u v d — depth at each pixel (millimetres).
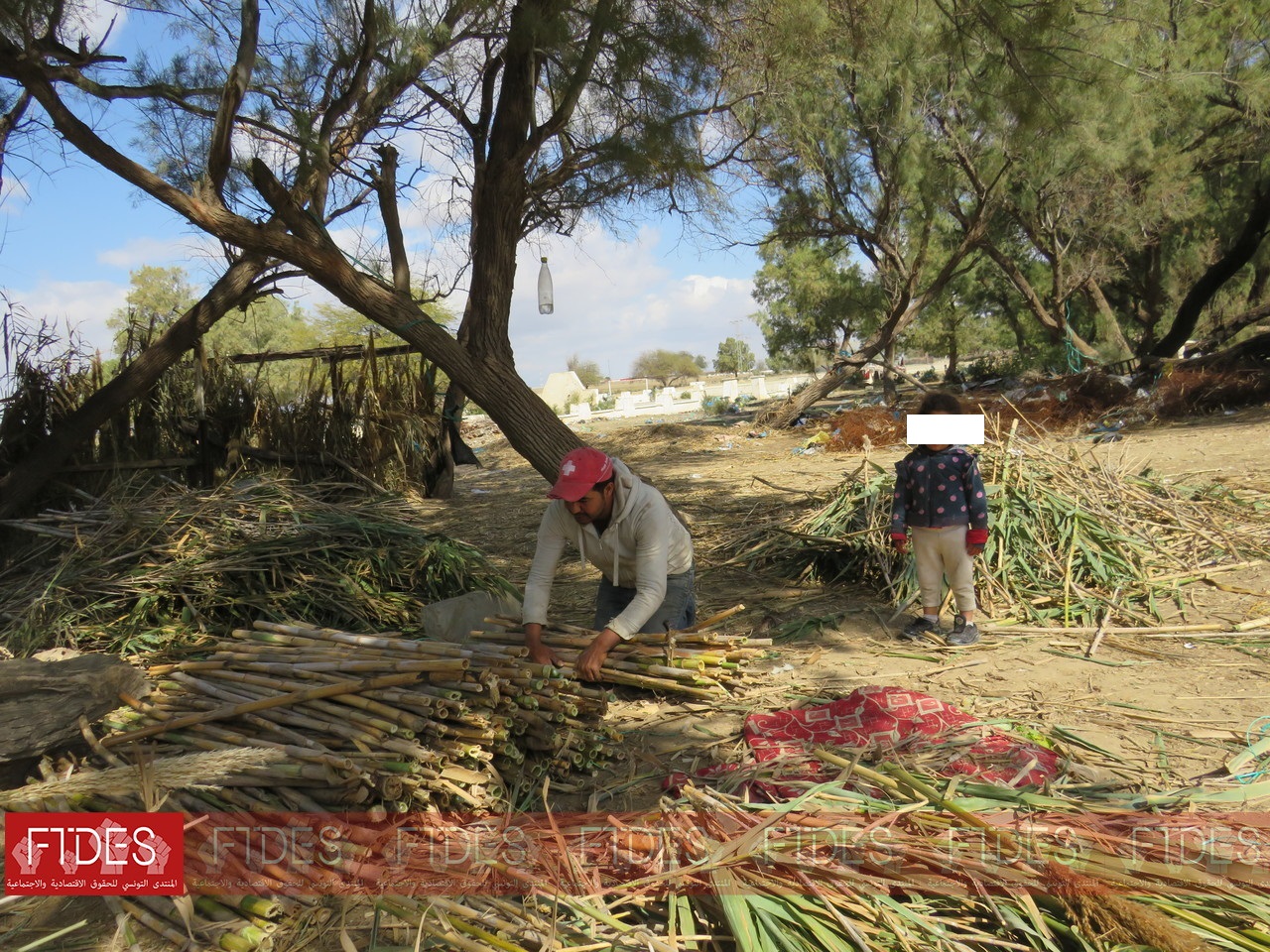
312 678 3494
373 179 8891
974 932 2332
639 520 3957
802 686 4480
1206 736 3723
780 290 29969
